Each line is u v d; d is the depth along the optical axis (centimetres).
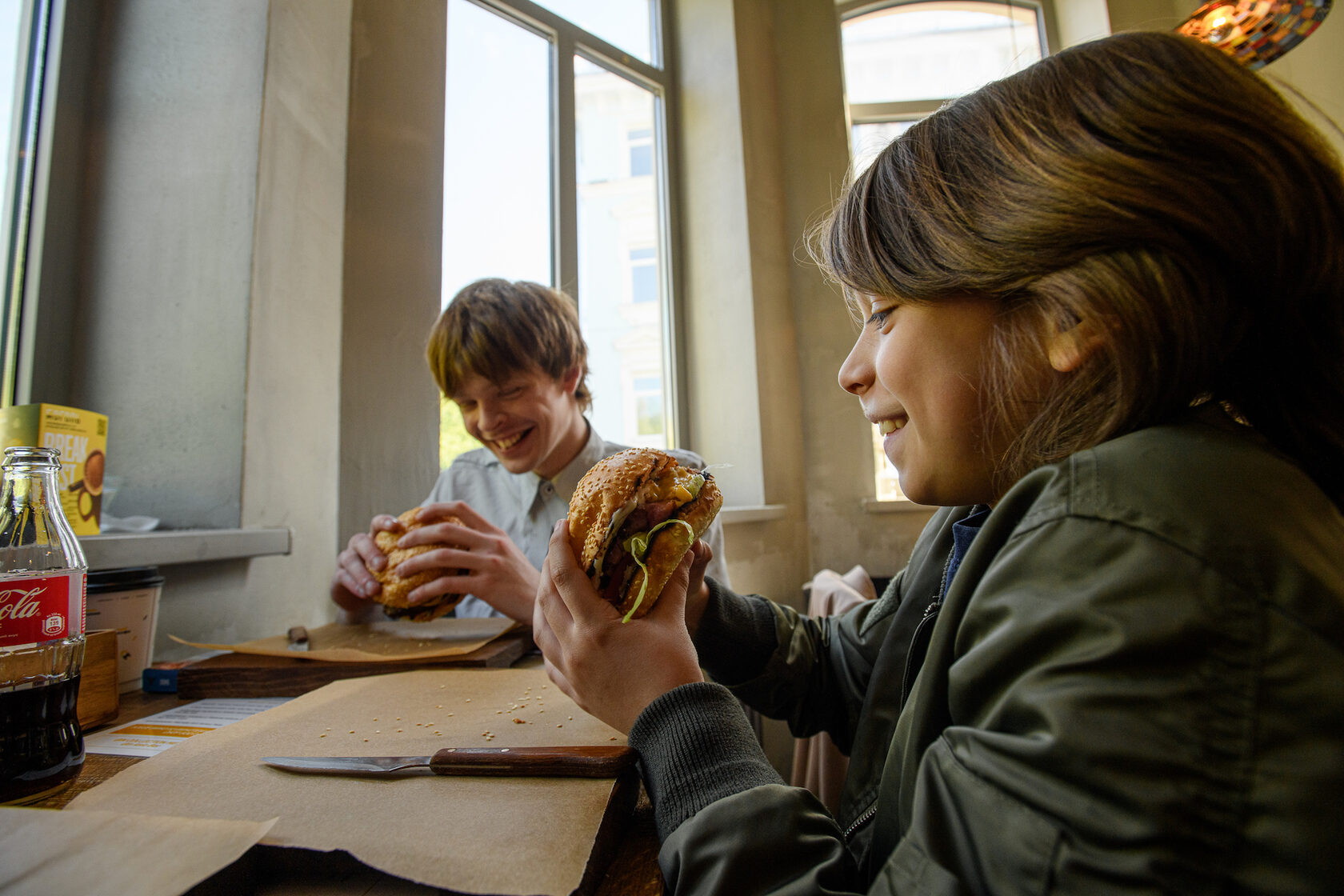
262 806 56
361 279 177
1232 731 34
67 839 46
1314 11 158
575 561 72
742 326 304
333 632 130
